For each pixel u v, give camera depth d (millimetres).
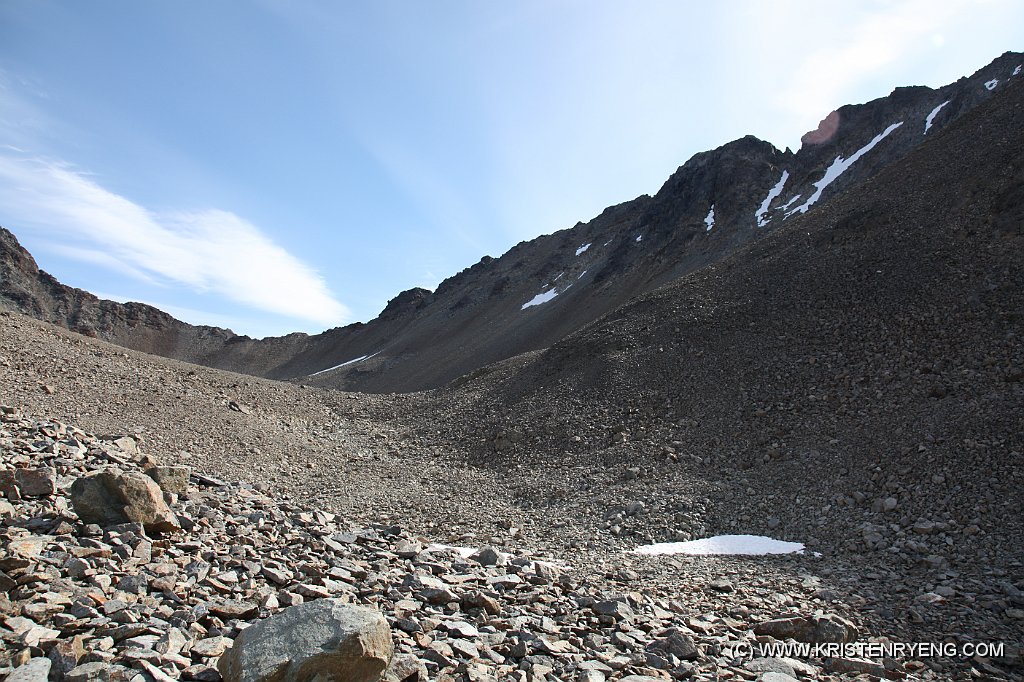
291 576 9727
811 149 124875
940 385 25219
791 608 12211
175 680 5973
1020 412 21031
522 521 21531
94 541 9328
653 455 28016
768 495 21812
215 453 26953
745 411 29656
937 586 13430
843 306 35625
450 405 44625
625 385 36094
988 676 9453
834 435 25125
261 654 5867
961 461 19797
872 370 28766
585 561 15938
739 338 36781
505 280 184500
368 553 12719
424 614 9117
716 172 128875
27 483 11469
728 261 51344
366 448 35656
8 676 5492
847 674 9156
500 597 10625
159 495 10961
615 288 119188
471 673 7117
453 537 18234
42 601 7047
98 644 6344
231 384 43688
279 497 21203
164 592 8094
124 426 26750
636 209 177875
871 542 16625
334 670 5824
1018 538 15164
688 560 16375
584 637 9297
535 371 44469
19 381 28578
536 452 31844
